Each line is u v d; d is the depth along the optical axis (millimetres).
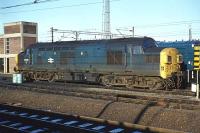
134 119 16594
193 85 24281
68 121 14953
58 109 19984
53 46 35156
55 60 34969
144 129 13016
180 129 14664
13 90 28062
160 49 26922
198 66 24172
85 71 32094
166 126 15266
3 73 61375
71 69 33344
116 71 29438
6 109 18703
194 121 15375
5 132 13234
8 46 64688
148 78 27656
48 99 22703
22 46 61531
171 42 31359
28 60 38031
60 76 34844
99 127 13594
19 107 18219
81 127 13625
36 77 37656
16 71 39906
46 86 30656
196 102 20000
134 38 28844
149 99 21797
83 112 18812
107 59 30047
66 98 22297
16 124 14359
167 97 22516
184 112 16625
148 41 28266
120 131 12984
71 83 34375
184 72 28250
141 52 27750
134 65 28156
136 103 20234
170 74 26734
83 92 25859
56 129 13461
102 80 30891
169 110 17109
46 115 16438
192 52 29219
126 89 27469
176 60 27234
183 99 21094
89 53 31578
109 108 18719
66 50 33781
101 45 30609
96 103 20094
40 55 36656
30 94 25141
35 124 14367
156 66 26812
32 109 17406
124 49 28766
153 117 16469
